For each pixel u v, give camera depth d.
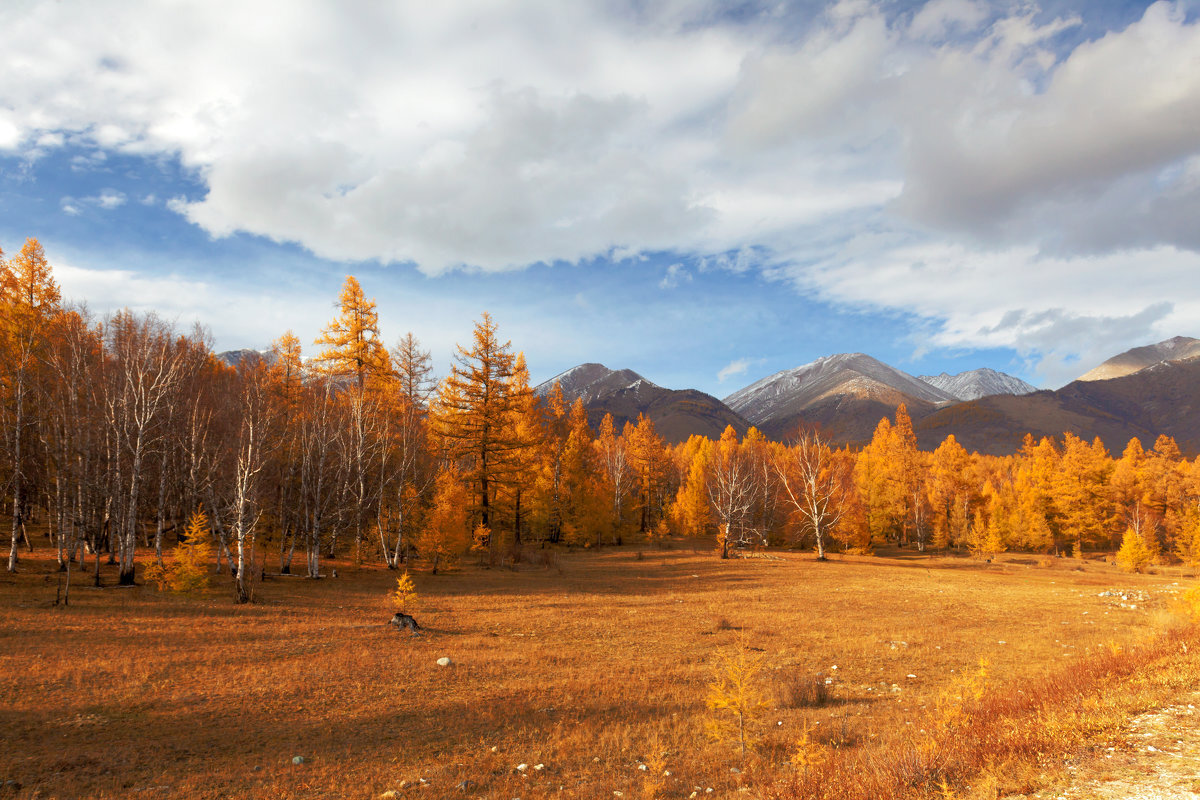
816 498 54.00
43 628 17.31
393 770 10.21
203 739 11.06
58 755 9.89
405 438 38.47
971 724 10.26
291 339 40.66
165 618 19.84
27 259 29.97
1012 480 115.19
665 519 77.06
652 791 9.18
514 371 53.56
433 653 17.88
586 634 21.58
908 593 33.16
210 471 30.95
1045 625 24.28
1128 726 8.88
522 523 58.56
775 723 13.14
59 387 28.30
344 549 44.72
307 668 15.62
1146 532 70.56
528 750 11.30
